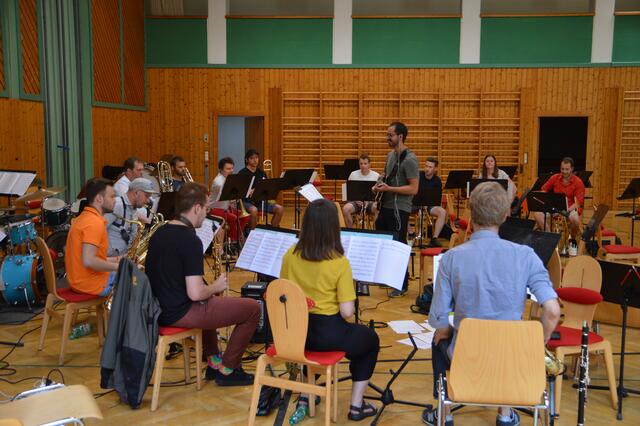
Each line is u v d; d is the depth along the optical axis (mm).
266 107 12062
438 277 2455
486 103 11891
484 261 2326
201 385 3443
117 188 6227
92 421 3010
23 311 5012
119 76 10992
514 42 11734
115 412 3127
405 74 11891
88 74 9875
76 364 3818
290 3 12062
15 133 8141
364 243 3129
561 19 11648
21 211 6633
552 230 7840
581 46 11703
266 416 3117
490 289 2314
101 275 3932
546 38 11711
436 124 11984
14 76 8117
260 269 3293
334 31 11859
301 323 2660
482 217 2354
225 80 12016
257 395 2814
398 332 4363
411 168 4992
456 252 2398
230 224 7258
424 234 8797
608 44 11672
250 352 3992
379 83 11945
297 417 3002
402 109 11977
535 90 11805
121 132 11078
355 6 12047
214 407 3197
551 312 2244
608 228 9945
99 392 3387
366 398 3209
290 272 2854
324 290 2779
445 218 8469
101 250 3889
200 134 12141
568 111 11844
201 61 11984
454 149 12055
